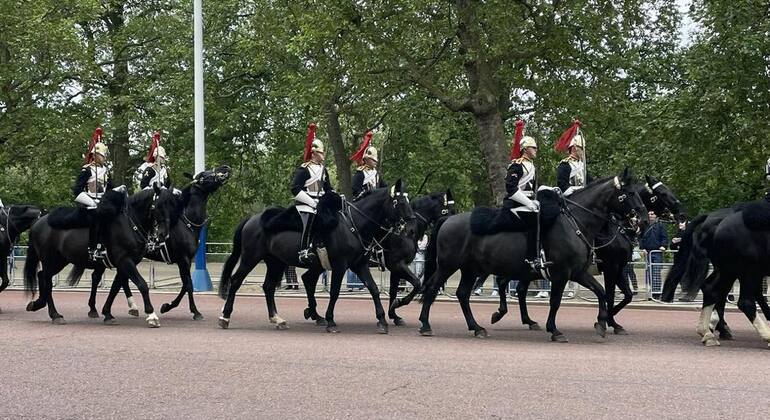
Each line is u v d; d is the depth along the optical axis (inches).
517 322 590.2
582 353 426.6
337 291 524.7
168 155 1144.2
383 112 1174.3
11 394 327.0
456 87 1045.8
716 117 877.2
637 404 303.7
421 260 775.1
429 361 398.0
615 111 974.4
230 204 1337.4
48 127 1089.4
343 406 303.7
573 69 892.6
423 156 1282.0
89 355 417.7
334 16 810.2
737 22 844.0
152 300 764.0
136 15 1231.5
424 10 808.9
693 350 441.4
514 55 828.0
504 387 334.3
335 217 522.3
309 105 992.9
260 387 336.8
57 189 1226.6
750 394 319.9
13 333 510.3
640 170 984.3
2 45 1085.1
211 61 1166.3
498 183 814.5
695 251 482.9
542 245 477.4
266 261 564.7
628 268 713.6
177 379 354.0
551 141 1056.2
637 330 534.9
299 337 496.1
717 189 1103.6
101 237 550.0
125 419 288.4
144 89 1158.3
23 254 965.2
